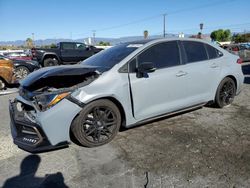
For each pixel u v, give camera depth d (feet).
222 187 9.68
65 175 10.83
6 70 27.68
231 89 18.99
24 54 75.10
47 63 58.49
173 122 16.25
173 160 11.68
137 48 14.70
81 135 12.73
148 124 16.01
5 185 10.30
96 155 12.42
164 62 15.25
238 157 11.76
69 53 60.70
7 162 12.03
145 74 14.20
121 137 14.29
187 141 13.52
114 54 15.30
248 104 19.88
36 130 11.98
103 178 10.51
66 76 13.53
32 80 13.20
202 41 17.54
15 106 13.83
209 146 12.89
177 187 9.75
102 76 13.12
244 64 53.01
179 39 16.38
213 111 18.20
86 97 12.41
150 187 9.80
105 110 13.30
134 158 12.00
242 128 15.03
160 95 14.88
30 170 11.30
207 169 10.86
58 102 11.94
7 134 15.26
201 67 16.70
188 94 16.24
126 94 13.62
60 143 12.21
